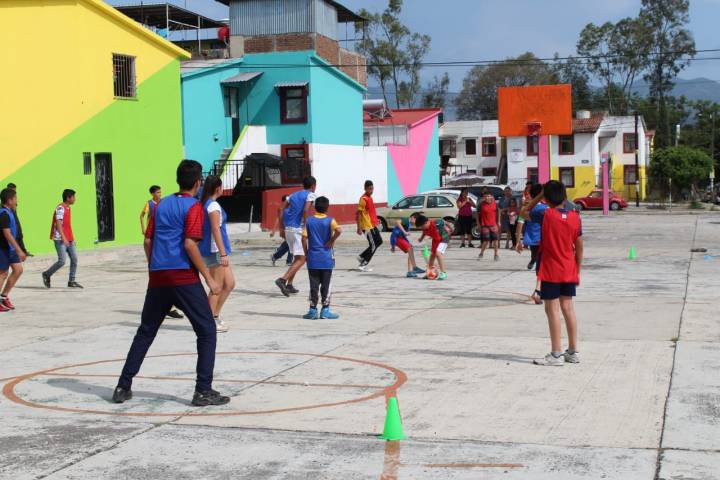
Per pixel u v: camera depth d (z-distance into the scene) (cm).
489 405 729
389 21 8300
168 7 4050
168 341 1072
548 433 642
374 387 804
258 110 3947
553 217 875
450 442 624
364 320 1219
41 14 2247
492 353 954
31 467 581
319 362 925
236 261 2219
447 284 1648
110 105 2475
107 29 2459
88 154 2392
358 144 4419
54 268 1652
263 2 3950
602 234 3209
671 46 9369
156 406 746
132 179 2575
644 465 562
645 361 891
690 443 608
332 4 4141
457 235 3250
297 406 738
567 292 882
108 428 677
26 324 1235
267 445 625
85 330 1175
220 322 1138
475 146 7875
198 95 3666
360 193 4431
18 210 2188
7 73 2173
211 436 650
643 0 9431
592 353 939
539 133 5072
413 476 550
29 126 2220
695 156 7631
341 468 570
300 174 3769
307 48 3903
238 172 3666
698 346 961
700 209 6294
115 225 2509
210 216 1071
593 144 7131
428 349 987
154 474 564
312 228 1232
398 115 5559
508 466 566
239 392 793
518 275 1794
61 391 810
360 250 2562
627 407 711
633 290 1490
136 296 1543
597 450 597
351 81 4275
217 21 4484
